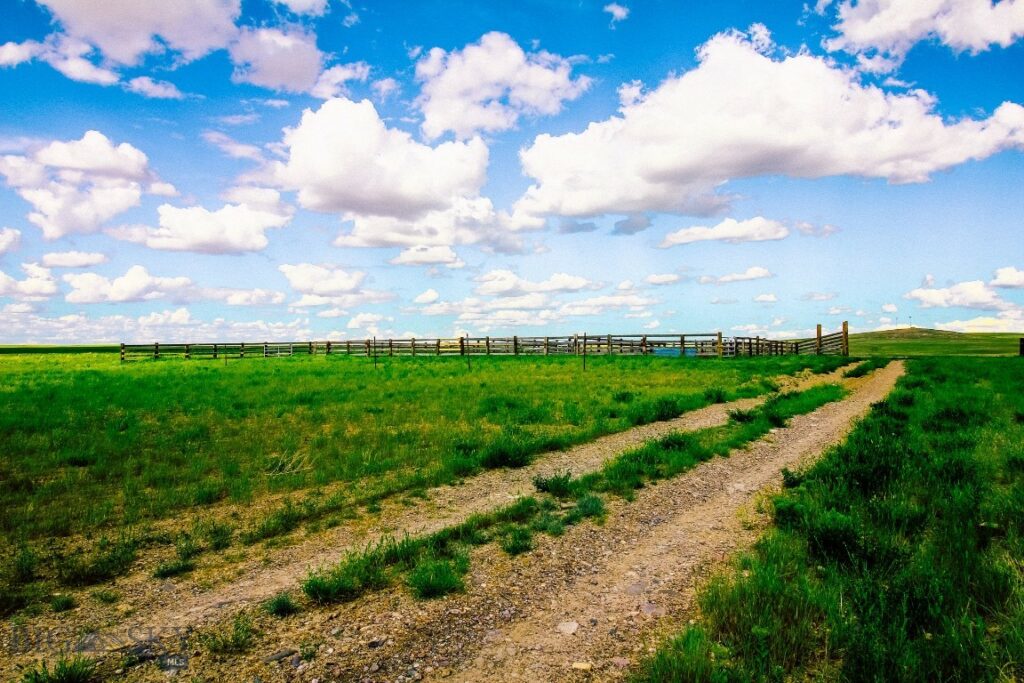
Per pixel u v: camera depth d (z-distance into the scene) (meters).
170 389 20.97
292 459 10.62
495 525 7.20
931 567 4.86
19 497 8.54
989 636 4.05
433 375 26.28
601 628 4.66
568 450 11.45
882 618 4.19
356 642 4.55
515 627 4.75
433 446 11.59
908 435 10.62
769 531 6.42
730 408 15.86
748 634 4.20
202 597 5.48
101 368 33.31
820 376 24.59
